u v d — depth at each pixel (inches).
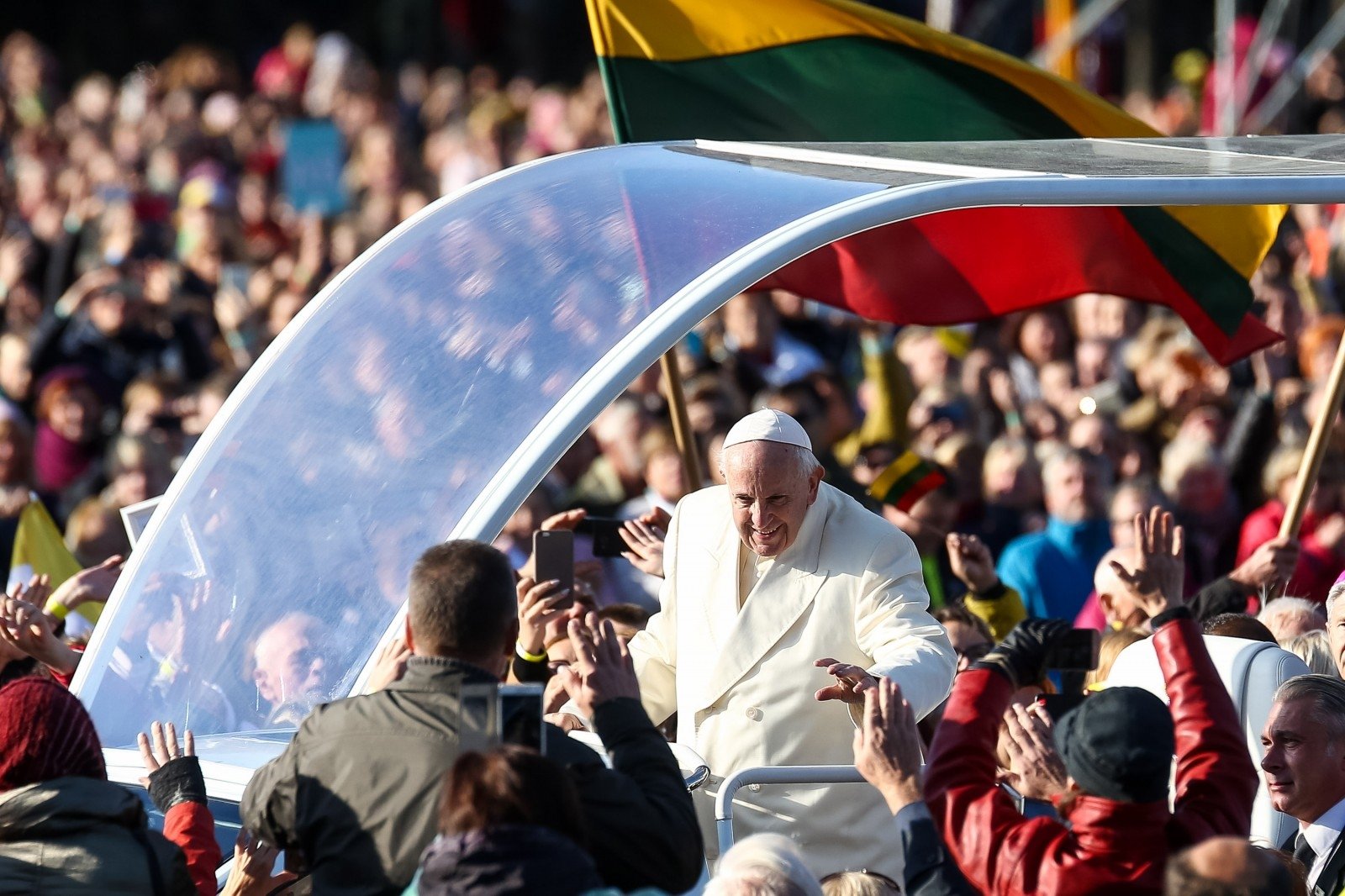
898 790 527.2
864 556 726.5
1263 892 439.2
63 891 524.7
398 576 634.2
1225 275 956.6
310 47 3324.3
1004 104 961.5
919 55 962.7
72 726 550.6
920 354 1626.5
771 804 714.8
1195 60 2888.8
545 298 665.0
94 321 1660.9
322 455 682.2
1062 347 1691.7
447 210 739.4
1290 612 845.2
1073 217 960.9
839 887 597.6
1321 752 654.5
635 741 524.7
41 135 2982.3
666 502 1254.3
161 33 3966.5
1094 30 3051.2
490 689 492.1
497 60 3831.2
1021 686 539.5
